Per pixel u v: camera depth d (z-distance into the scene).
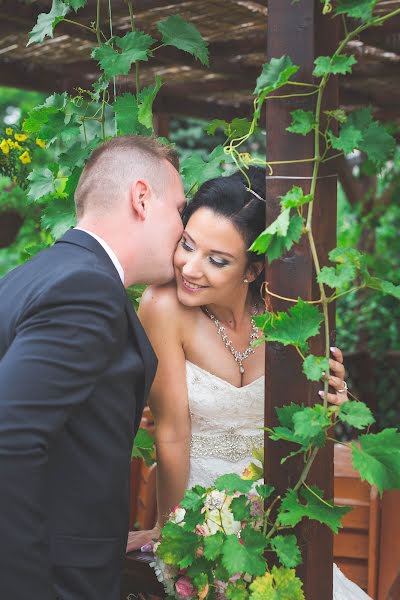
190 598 2.35
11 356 1.87
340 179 7.74
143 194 2.20
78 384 1.90
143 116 2.73
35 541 1.84
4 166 4.28
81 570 2.04
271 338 2.03
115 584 2.17
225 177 2.42
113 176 2.19
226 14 4.16
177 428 2.62
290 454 2.06
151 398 2.62
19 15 3.88
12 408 1.82
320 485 2.19
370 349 7.70
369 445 1.99
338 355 2.16
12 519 1.81
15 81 5.43
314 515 2.05
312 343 2.09
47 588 1.89
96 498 2.04
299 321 2.02
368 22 1.89
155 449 2.84
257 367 2.64
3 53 5.18
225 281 2.40
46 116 2.92
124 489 2.13
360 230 8.09
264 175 2.46
